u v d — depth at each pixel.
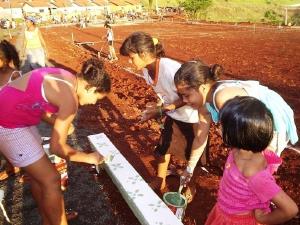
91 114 7.74
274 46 19.08
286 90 9.49
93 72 3.04
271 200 2.20
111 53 15.36
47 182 3.26
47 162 3.30
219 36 25.20
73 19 51.38
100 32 31.52
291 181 4.86
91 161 3.48
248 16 56.62
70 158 3.29
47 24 45.34
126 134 6.63
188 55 16.34
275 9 58.97
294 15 50.56
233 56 15.88
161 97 4.16
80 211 4.26
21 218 4.13
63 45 20.91
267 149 2.68
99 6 71.31
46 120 3.71
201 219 4.10
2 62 4.31
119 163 4.61
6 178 4.99
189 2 49.72
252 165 2.27
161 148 4.30
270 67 12.94
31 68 10.42
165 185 4.83
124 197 4.16
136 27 35.72
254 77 11.27
